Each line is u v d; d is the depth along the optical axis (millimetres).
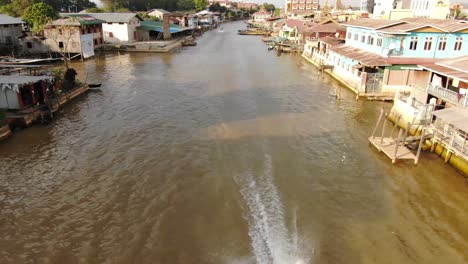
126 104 37281
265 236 17000
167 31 100938
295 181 21906
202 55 74375
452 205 19594
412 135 28219
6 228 17609
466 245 16531
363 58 40406
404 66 38125
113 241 16734
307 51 72312
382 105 37500
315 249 16219
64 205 19438
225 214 18609
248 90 43656
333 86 46219
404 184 21656
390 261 15508
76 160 24484
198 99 39219
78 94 40594
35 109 31859
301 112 35156
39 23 69500
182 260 15562
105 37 88438
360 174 22797
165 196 20234
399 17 53688
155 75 52438
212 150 26078
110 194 20453
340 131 30125
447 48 37469
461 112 23078
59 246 16438
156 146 26719
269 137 28656
